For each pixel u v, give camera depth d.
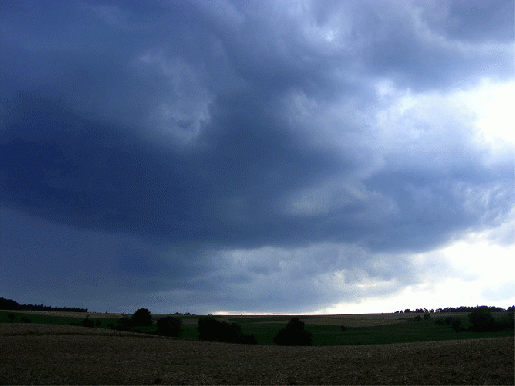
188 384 30.62
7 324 80.56
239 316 156.88
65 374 35.03
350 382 28.70
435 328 99.75
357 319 141.62
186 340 68.50
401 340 79.50
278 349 53.22
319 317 151.62
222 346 58.00
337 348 51.31
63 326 81.75
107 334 71.00
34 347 52.56
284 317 152.25
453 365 30.44
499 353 32.34
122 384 31.08
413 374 29.08
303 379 30.72
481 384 25.06
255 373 34.09
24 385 31.02
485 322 89.62
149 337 70.88
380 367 32.69
